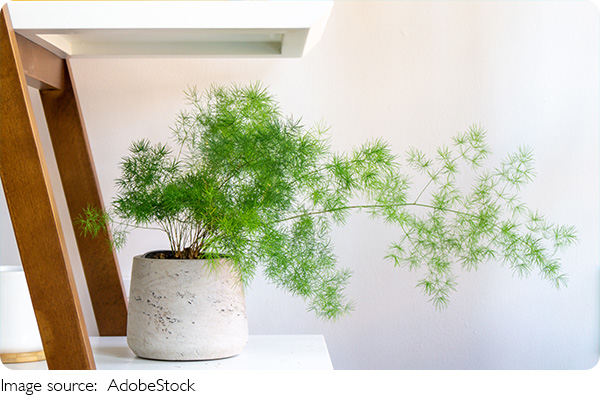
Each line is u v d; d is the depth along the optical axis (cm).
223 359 86
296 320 121
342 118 119
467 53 120
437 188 119
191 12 76
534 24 120
